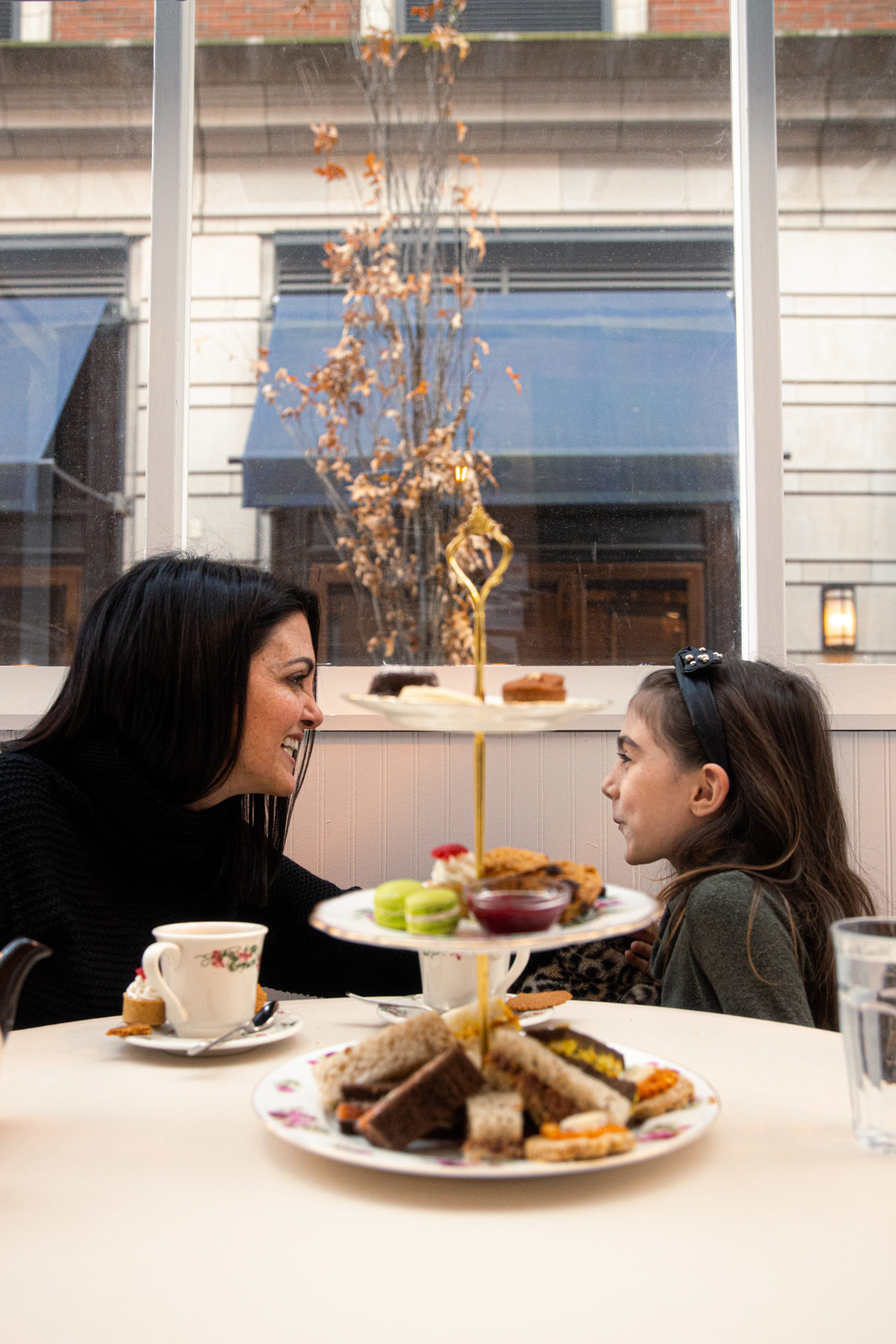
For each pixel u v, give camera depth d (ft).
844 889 4.01
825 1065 2.25
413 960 3.95
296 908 4.04
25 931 3.13
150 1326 1.17
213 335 6.19
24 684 5.61
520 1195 1.57
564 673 5.81
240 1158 1.72
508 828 5.17
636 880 5.18
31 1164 1.68
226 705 3.48
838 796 4.19
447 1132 1.73
